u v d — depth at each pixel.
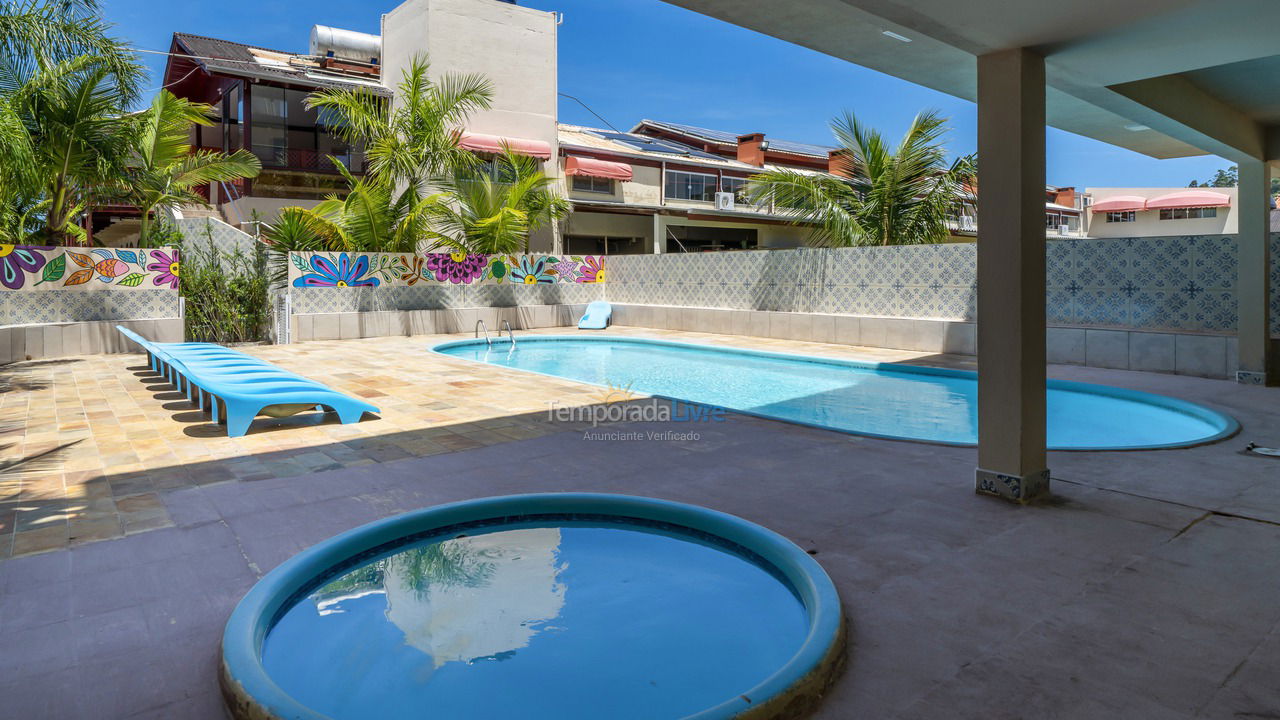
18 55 9.41
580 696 2.22
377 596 2.90
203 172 13.75
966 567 2.96
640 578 3.08
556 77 23.11
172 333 11.73
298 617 2.71
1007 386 3.79
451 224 15.80
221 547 3.25
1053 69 4.18
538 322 15.83
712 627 2.67
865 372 10.07
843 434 5.45
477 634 2.61
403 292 14.23
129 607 2.66
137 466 4.62
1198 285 8.45
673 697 2.22
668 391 8.88
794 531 3.39
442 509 3.46
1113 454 4.80
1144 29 3.47
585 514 3.69
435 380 8.41
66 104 10.26
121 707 2.04
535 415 6.27
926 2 3.11
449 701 2.20
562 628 2.65
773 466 4.54
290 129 21.95
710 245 29.64
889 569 2.95
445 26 20.84
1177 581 2.80
